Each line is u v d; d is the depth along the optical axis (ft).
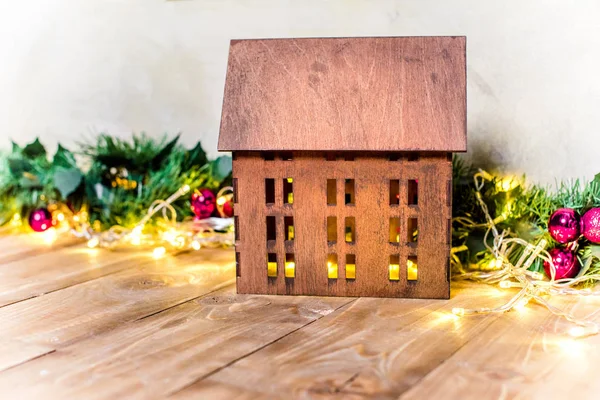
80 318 2.06
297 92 2.13
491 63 2.53
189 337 1.95
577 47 2.43
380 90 2.11
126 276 2.36
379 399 1.70
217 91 2.86
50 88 3.06
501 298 2.17
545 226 2.36
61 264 2.48
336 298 2.17
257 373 1.79
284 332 1.97
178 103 2.91
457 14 2.56
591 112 2.44
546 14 2.45
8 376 1.79
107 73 2.98
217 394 1.72
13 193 2.94
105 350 1.89
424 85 2.10
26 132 3.12
